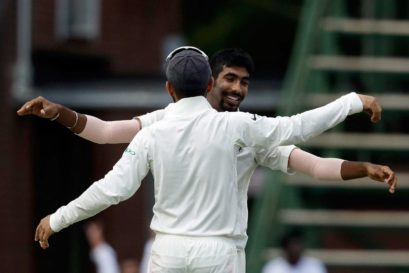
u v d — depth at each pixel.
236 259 23.34
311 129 23.28
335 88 47.78
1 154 62.38
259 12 96.75
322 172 23.80
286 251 45.12
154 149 23.14
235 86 26.08
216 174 23.05
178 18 73.62
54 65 68.56
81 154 64.75
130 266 55.38
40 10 68.12
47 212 65.12
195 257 22.89
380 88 47.75
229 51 26.20
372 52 49.84
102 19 71.19
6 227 62.69
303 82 45.19
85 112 62.62
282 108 45.44
